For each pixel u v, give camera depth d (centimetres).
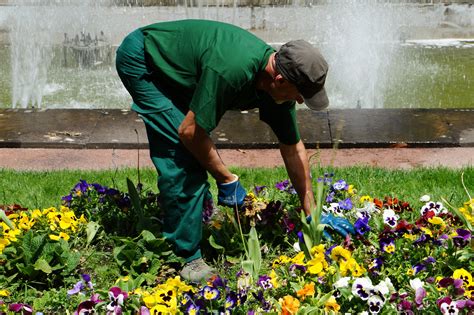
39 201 579
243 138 771
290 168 460
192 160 421
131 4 1526
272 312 376
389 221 468
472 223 476
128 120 836
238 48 384
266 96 419
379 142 754
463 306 371
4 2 1462
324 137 767
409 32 1524
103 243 488
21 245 447
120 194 523
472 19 1523
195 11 1537
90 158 730
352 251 443
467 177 632
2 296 417
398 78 1203
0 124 819
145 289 425
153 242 442
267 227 480
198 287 423
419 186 611
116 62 432
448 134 774
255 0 1527
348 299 394
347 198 519
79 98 1101
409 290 411
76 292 404
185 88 413
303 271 420
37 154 745
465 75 1220
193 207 427
